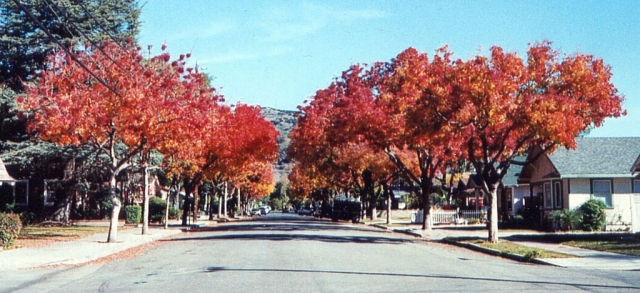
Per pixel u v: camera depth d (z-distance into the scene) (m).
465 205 71.12
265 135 48.34
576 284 14.27
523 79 26.67
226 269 17.53
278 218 92.56
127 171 47.88
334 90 44.25
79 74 27.95
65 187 48.81
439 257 22.20
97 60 27.80
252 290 13.30
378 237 35.34
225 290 13.38
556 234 34.06
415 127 28.94
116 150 43.44
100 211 59.81
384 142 36.38
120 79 27.14
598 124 27.67
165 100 28.11
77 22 43.03
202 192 78.69
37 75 35.72
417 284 14.20
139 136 28.25
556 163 38.78
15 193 52.53
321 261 19.72
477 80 26.11
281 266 18.20
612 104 27.03
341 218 75.06
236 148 44.84
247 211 119.94
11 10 43.28
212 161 47.69
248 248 25.48
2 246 25.11
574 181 38.69
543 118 25.67
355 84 38.00
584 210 36.94
